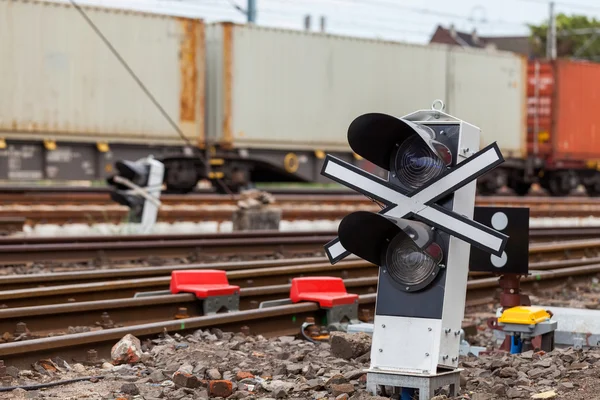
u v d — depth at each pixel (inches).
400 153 214.4
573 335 288.0
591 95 1437.0
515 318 279.3
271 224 684.7
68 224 714.2
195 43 1072.2
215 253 567.2
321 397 220.8
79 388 235.0
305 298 347.6
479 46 3184.1
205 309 347.6
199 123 1077.8
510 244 277.4
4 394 224.8
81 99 997.8
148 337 291.6
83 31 997.8
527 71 1403.8
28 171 976.3
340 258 216.8
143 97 1037.8
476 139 214.1
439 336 204.8
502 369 241.6
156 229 717.3
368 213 200.2
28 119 967.0
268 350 285.0
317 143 1179.9
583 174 1487.5
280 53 1141.7
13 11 956.6
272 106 1137.4
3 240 515.8
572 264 544.7
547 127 1409.9
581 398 211.2
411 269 209.2
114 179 665.0
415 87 1270.9
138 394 226.8
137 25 1031.6
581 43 3474.4
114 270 418.9
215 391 222.8
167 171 1088.8
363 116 206.1
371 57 1226.0
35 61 970.7
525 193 1499.8
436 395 207.8
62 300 354.6
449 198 207.9
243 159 1136.8
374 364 211.0
